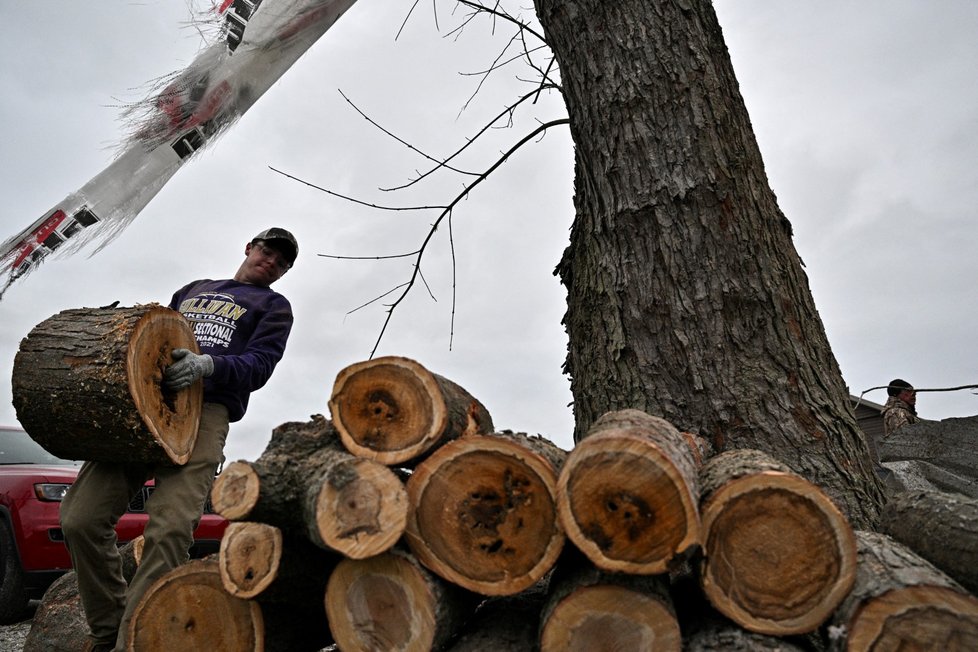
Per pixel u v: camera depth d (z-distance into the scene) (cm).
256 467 196
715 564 179
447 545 188
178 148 366
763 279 307
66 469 500
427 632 184
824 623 180
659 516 171
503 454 189
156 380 273
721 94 334
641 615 174
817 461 280
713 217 312
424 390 211
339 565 195
